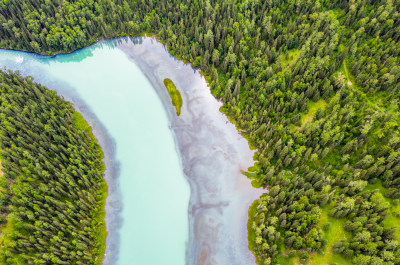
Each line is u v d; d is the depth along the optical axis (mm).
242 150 102562
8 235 74062
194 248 84125
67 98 118500
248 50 121188
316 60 104125
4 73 112688
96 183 92250
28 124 97125
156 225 88375
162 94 120375
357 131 92000
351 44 113750
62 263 72312
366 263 69500
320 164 91500
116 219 88750
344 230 79250
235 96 110438
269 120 100062
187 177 97875
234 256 81438
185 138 107000
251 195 91938
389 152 84438
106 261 81188
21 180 84375
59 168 90188
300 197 81438
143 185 96000
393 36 113688
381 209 76250
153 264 81875
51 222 77812
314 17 121438
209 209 90688
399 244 73438
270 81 105375
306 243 77000
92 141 102625
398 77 99000
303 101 101125
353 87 105812
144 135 107875
